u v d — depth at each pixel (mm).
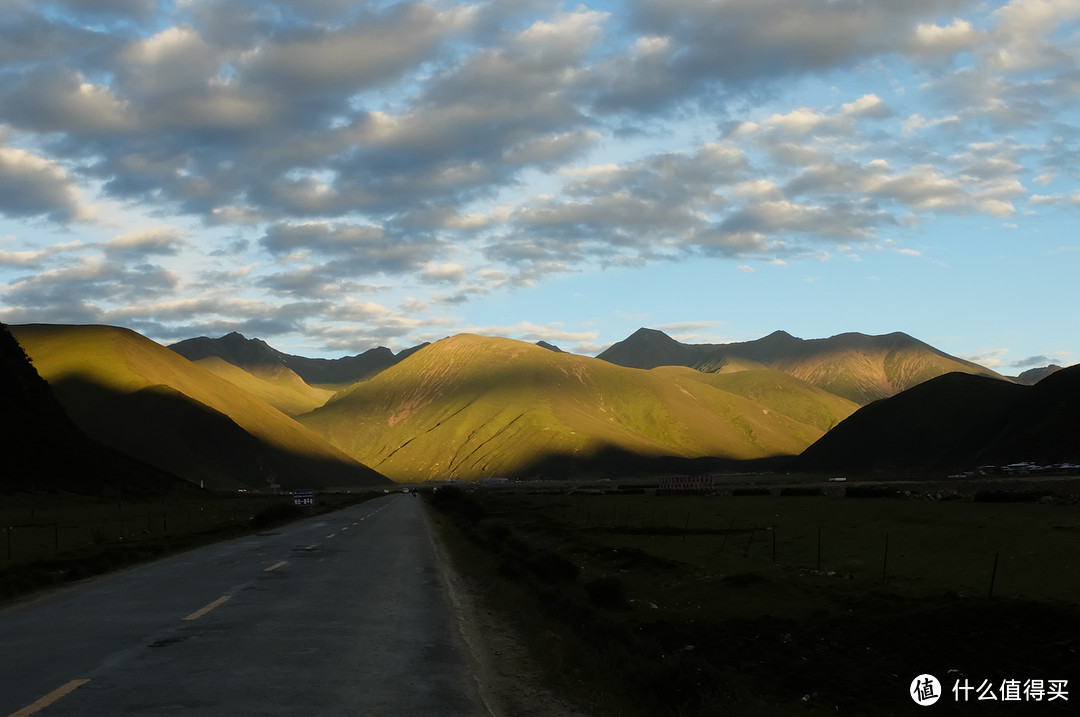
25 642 12938
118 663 11414
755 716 10516
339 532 41969
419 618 15727
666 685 11000
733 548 36719
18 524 54281
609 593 20469
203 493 128375
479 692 10320
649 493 117312
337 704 9516
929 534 38250
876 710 12539
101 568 24094
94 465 107312
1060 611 17141
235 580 21250
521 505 78438
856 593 21797
